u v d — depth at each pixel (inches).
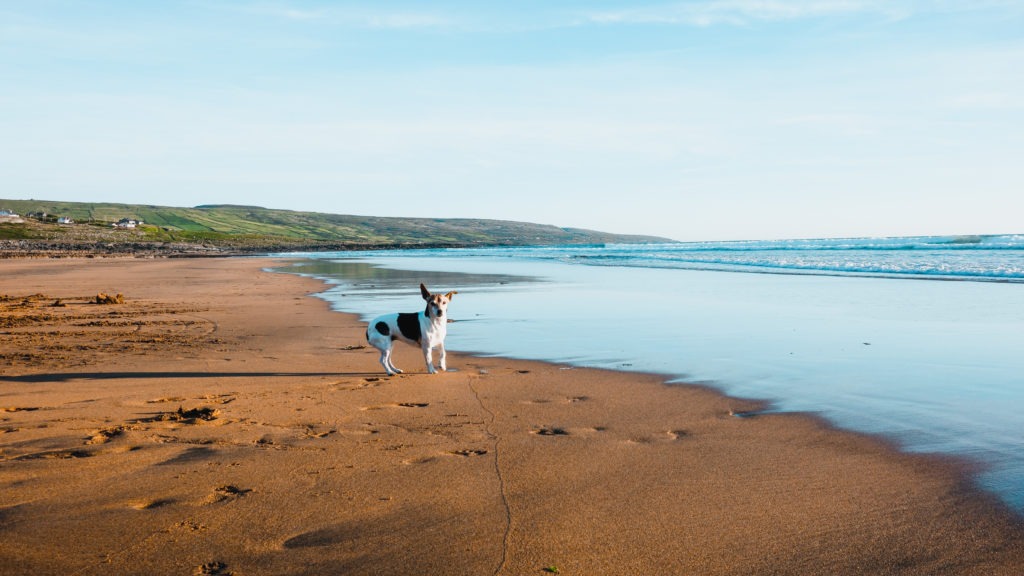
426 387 316.5
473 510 172.6
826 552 151.3
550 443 229.5
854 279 954.1
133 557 145.9
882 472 200.8
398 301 730.2
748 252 2185.0
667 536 158.9
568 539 156.9
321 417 260.8
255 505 174.2
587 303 691.4
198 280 1141.7
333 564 144.3
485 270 1413.6
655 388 315.3
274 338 475.8
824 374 342.6
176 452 215.5
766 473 200.5
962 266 1167.6
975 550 151.6
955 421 254.2
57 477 191.9
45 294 850.8
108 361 384.8
